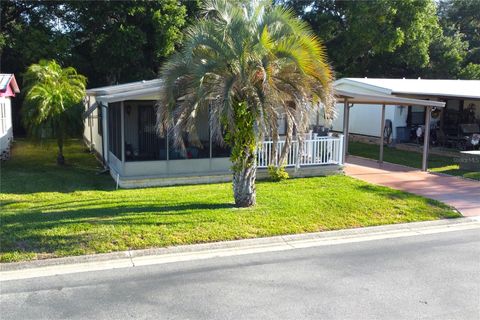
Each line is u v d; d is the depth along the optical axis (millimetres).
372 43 29781
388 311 5242
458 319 5055
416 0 28984
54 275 6332
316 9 33000
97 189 12133
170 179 12727
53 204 10102
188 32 9086
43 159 17766
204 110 9453
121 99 11703
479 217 9805
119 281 6129
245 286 5965
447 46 33750
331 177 13883
